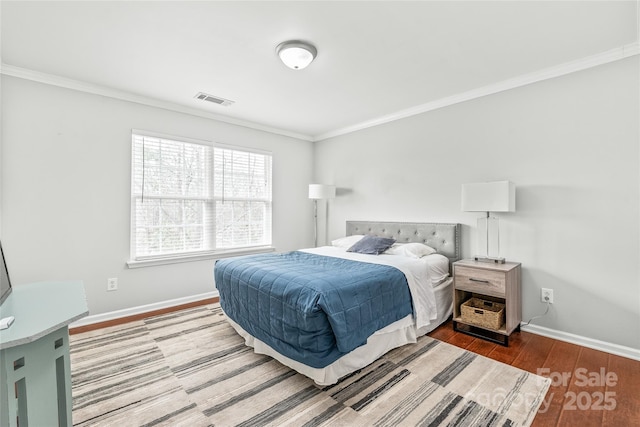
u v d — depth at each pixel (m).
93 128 2.97
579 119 2.48
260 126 4.28
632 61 2.25
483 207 2.72
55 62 2.49
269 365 2.20
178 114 3.54
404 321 2.43
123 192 3.15
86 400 1.78
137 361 2.25
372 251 3.28
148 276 3.32
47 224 2.74
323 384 1.86
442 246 3.33
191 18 1.92
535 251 2.71
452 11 1.85
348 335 1.87
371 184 4.16
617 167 2.32
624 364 2.16
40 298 1.36
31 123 2.66
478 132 3.09
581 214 2.48
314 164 5.01
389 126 3.93
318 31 2.06
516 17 1.91
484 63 2.52
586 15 1.89
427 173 3.54
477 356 2.29
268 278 2.23
